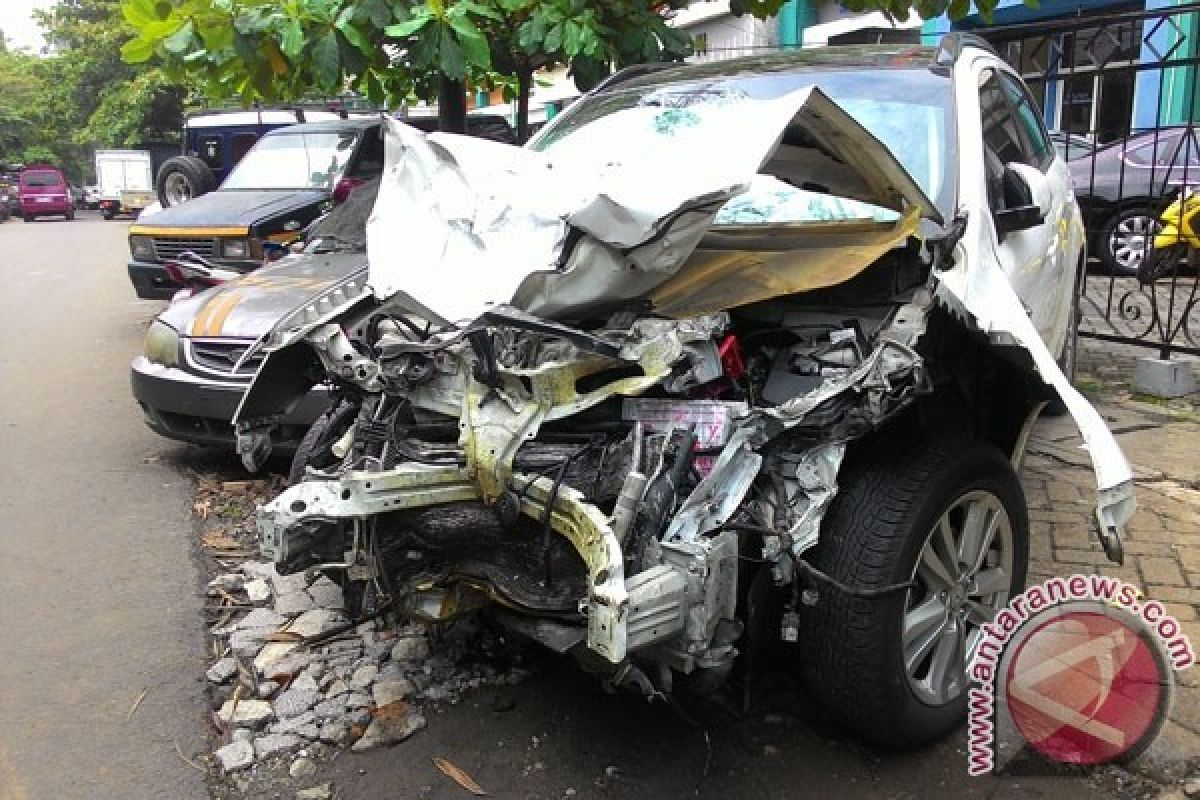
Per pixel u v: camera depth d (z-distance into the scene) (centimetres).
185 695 369
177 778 321
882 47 507
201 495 574
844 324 314
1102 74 736
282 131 1055
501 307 281
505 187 307
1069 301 563
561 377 282
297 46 535
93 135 5019
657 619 251
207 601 443
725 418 281
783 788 308
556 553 289
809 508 277
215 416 561
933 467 306
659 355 283
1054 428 626
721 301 303
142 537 515
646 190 279
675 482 273
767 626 315
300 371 348
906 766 318
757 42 1670
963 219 336
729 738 333
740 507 277
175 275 857
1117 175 1086
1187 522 477
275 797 309
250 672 381
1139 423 634
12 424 737
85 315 1273
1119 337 751
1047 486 528
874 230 326
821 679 305
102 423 732
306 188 964
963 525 334
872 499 299
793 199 345
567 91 1309
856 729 314
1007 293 333
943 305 297
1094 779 308
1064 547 453
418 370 294
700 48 668
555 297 289
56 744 339
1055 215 498
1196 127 866
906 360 276
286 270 647
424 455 298
